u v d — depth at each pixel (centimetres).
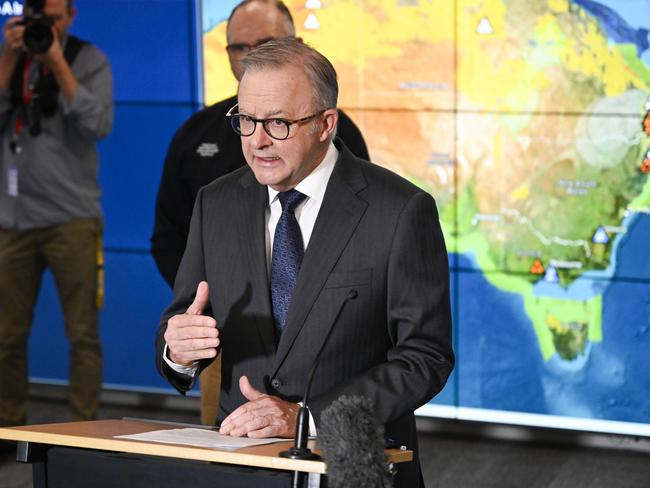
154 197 649
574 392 586
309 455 233
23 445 262
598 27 559
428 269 287
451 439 610
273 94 273
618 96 559
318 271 287
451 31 582
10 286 595
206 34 625
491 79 579
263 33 418
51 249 596
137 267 659
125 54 642
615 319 574
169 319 295
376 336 290
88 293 602
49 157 588
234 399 297
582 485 537
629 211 564
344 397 234
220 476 243
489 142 584
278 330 292
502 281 591
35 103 586
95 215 604
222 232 305
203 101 632
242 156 443
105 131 598
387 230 287
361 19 594
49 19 576
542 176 577
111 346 671
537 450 589
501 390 600
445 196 595
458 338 605
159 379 667
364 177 296
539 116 573
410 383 274
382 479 226
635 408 576
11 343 598
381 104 598
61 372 686
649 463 567
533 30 569
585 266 576
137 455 257
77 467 260
